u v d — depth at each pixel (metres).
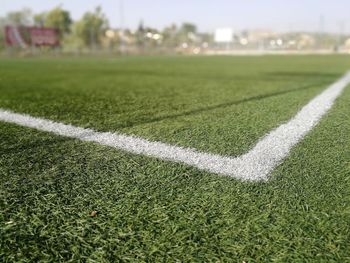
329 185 1.34
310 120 2.56
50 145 1.91
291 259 0.89
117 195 1.28
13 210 1.16
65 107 3.20
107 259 0.90
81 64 12.45
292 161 1.63
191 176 1.46
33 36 20.55
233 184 1.37
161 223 1.08
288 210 1.14
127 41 33.16
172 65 11.87
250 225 1.05
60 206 1.19
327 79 6.21
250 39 36.00
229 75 7.27
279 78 6.46
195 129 2.28
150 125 2.41
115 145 1.91
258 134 2.15
